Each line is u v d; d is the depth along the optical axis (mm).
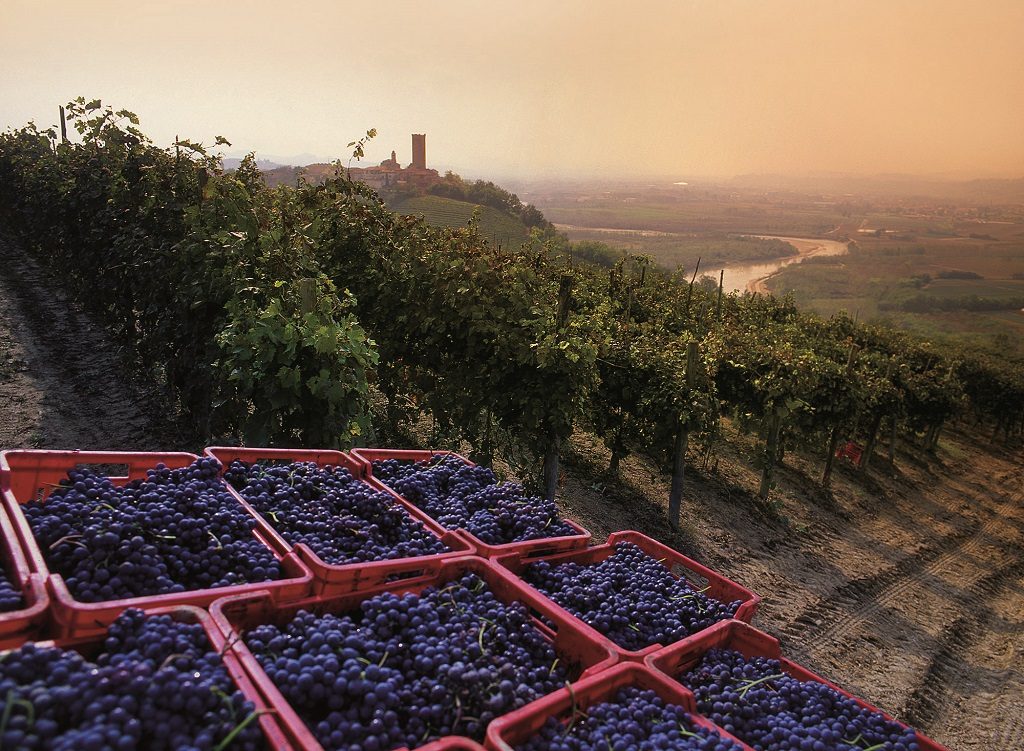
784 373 11977
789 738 2668
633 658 2848
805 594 9539
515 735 2311
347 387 5898
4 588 2242
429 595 2957
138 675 1831
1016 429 30328
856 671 7969
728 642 3404
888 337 24266
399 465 4449
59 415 8453
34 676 1813
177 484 3359
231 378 5652
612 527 9281
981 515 16844
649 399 9828
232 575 2787
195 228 7422
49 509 2781
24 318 12766
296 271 6902
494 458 9891
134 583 2531
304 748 1867
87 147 12023
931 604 10617
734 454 14375
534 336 7859
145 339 8906
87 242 11633
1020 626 10656
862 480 16266
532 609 3252
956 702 7895
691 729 2570
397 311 9047
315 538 3230
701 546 9852
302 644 2428
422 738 2262
